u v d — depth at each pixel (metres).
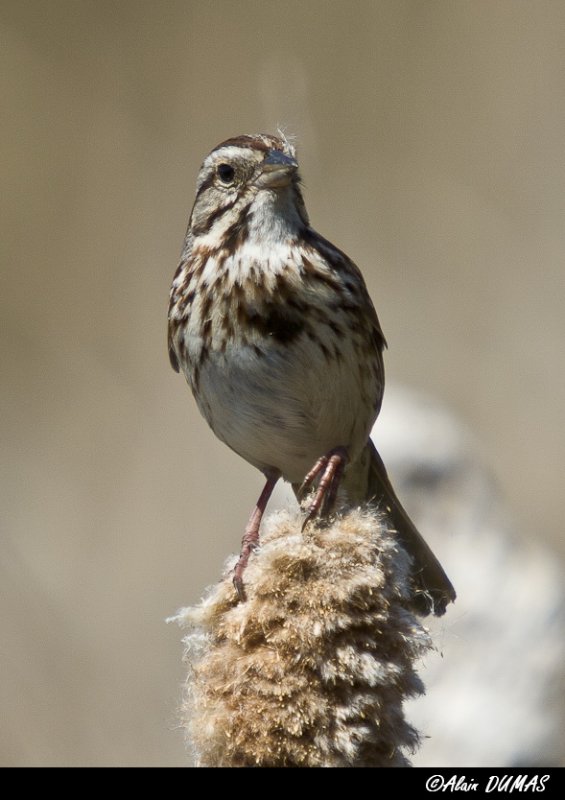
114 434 15.93
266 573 5.59
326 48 17.31
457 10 17.62
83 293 16.66
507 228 17.31
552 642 8.08
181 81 16.95
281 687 5.45
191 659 5.82
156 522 15.30
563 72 17.52
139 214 16.78
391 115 17.38
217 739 5.48
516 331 16.88
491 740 7.68
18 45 16.64
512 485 15.88
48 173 16.70
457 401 16.48
